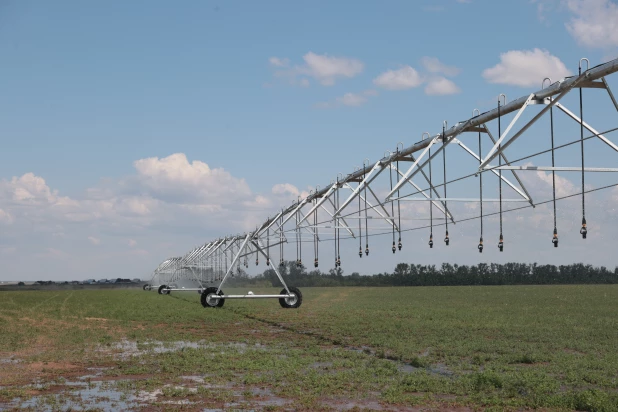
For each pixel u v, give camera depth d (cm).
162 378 1712
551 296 6644
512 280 12544
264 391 1529
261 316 3916
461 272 12694
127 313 4247
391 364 1877
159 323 3528
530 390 1513
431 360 1981
